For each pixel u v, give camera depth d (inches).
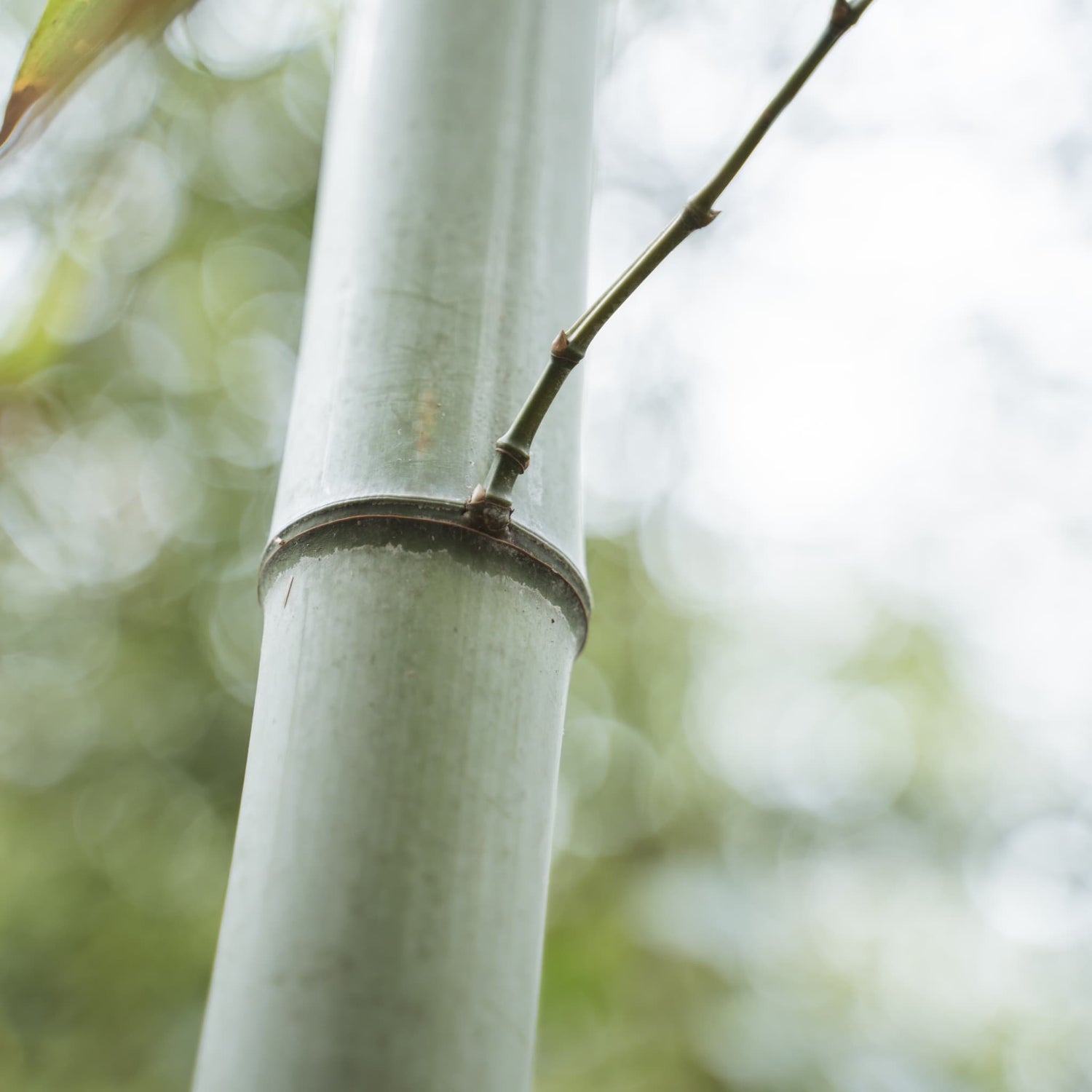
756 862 111.7
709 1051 72.9
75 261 55.1
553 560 28.7
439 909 26.9
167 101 88.1
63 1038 83.8
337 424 29.1
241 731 94.2
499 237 30.2
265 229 98.8
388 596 27.8
